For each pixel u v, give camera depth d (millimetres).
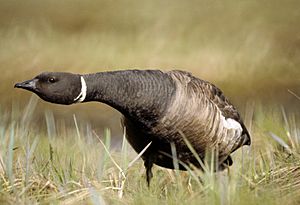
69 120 44500
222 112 23422
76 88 21266
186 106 22031
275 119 29594
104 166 22125
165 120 21875
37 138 25156
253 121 30984
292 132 26938
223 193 18375
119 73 21656
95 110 46219
